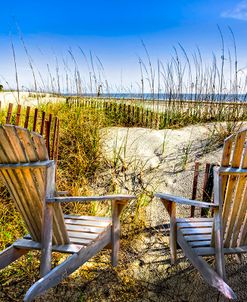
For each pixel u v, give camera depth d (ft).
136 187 11.75
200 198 11.02
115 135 15.34
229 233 6.96
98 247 7.13
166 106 17.93
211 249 6.71
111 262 7.86
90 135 13.56
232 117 16.83
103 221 7.89
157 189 11.62
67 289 7.23
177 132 16.02
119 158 13.09
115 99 18.56
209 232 7.50
